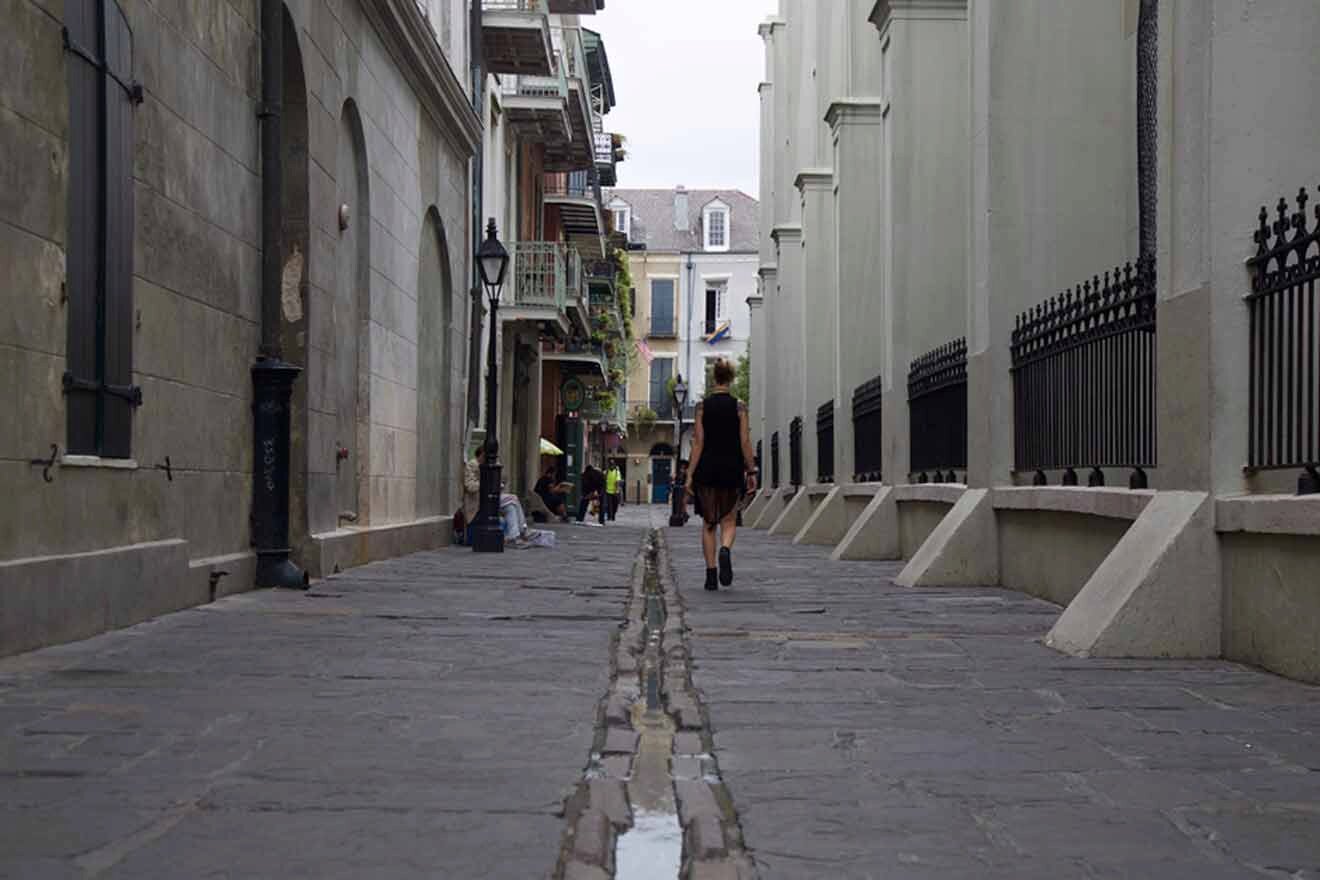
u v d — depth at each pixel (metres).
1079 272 12.15
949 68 16.92
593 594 10.90
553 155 39.28
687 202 92.75
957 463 13.66
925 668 6.66
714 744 4.77
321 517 12.45
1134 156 11.92
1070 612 7.61
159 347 8.77
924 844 3.47
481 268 18.72
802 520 26.39
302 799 3.85
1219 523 7.07
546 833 3.51
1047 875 3.21
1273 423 7.04
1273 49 7.31
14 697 5.50
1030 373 11.34
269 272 11.09
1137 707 5.55
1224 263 7.27
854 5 21.80
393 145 16.27
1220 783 4.17
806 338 27.22
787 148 34.78
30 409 6.79
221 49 10.07
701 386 89.75
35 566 6.75
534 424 36.25
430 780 4.11
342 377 13.91
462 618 8.77
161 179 8.79
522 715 5.22
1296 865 3.29
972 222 12.78
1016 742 4.80
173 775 4.14
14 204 6.59
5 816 3.64
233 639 7.45
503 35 26.23
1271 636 6.57
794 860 3.31
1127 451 8.91
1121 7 12.20
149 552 8.34
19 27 6.64
